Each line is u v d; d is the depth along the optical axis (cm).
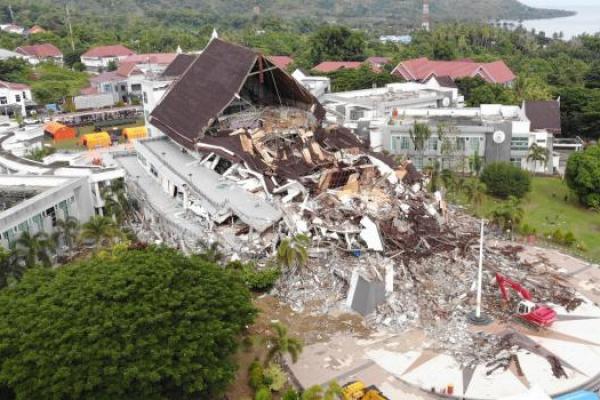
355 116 10838
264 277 5131
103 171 7469
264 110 8006
